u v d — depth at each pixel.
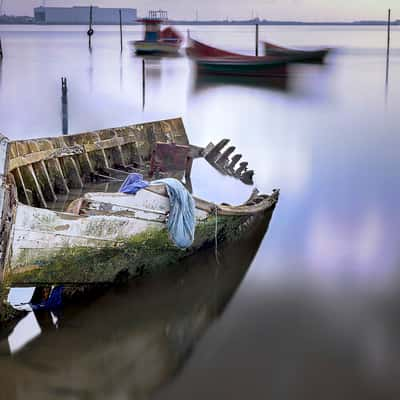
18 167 10.51
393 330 6.91
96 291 7.79
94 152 13.25
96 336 6.75
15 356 6.32
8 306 6.87
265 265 8.84
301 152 17.75
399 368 6.14
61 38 116.25
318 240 9.84
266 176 14.73
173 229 8.09
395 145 18.72
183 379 5.94
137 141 14.62
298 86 37.44
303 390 5.80
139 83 38.00
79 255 7.24
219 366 6.24
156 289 7.98
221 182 14.16
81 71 44.62
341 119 24.36
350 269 8.62
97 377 5.95
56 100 28.36
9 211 6.40
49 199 11.51
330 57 64.44
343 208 11.73
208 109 27.38
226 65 42.09
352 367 6.16
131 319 7.16
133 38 119.38
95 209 7.42
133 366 6.20
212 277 8.40
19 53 63.62
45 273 7.00
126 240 7.69
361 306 7.54
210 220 8.84
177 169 14.01
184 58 62.25
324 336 6.79
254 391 5.75
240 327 7.04
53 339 6.63
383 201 12.29
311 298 7.70
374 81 39.72
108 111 25.80
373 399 5.65
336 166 15.80
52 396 5.68
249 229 10.05
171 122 15.82
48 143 11.77
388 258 9.09
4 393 5.71
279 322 7.11
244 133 21.16
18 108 25.28
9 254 6.50
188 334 6.80
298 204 12.02
